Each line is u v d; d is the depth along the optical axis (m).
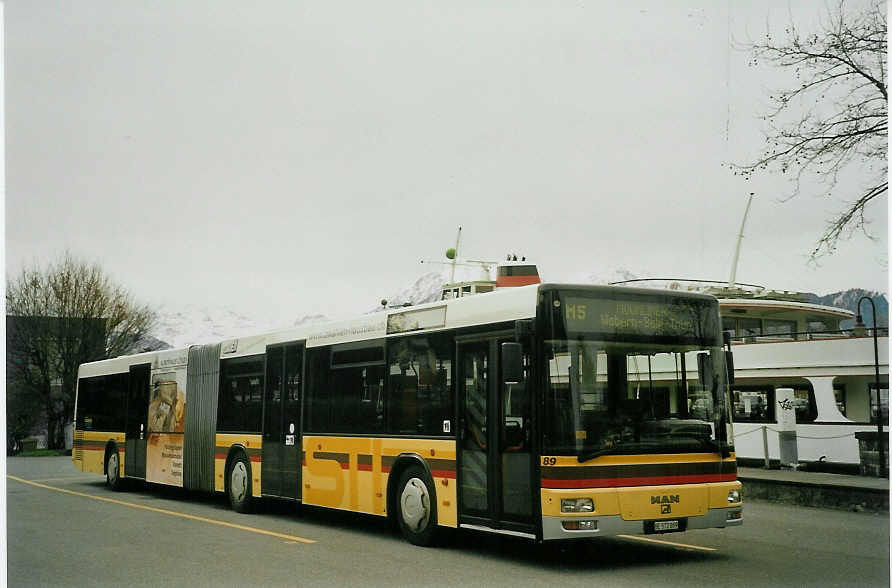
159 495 20.98
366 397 13.35
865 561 10.93
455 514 11.40
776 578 9.71
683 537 13.22
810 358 23.61
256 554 11.47
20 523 15.05
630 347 10.45
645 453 10.16
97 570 10.45
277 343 15.90
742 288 26.03
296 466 14.88
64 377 50.41
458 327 11.63
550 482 9.87
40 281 50.16
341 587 9.25
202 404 18.33
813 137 17.97
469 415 11.27
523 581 9.50
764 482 18.78
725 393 10.91
